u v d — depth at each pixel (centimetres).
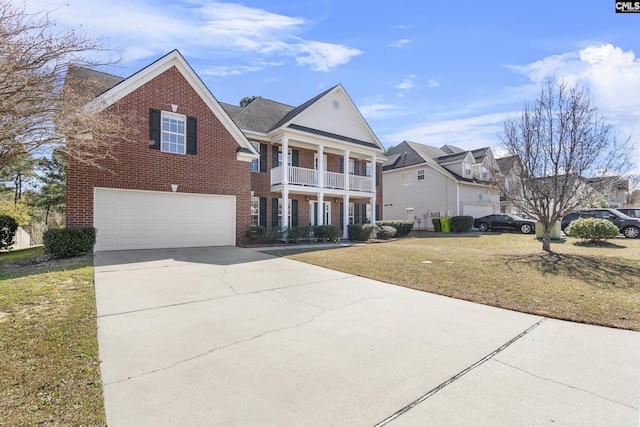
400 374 290
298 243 1476
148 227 1100
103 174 1007
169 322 418
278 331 393
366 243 1547
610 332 392
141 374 284
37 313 430
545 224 1062
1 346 329
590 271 735
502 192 1157
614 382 276
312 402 244
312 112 1756
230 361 312
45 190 2130
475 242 1505
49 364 296
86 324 400
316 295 562
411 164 2802
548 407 239
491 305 507
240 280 664
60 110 598
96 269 737
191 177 1186
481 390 263
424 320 438
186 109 1183
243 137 1319
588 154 982
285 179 1552
